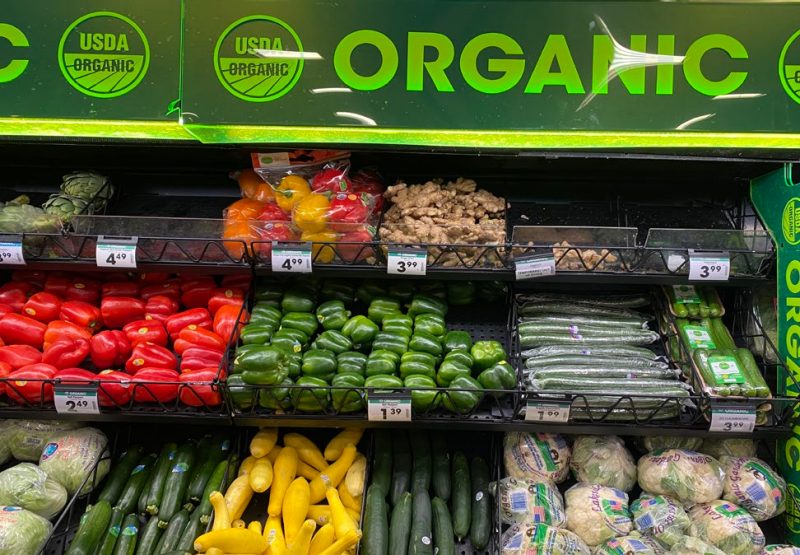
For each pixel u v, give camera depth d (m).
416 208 2.40
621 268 2.23
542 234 2.24
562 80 2.08
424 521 2.20
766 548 2.16
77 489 2.35
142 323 2.48
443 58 2.08
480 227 2.35
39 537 2.13
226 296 2.54
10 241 2.21
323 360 2.29
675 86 2.07
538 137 2.09
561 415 2.12
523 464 2.37
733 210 2.61
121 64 2.12
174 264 2.26
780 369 2.26
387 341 2.40
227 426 2.57
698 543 2.09
